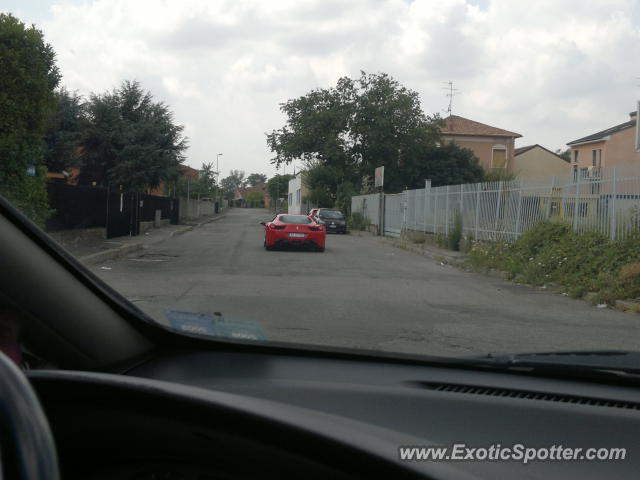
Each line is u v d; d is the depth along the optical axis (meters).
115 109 30.78
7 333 1.81
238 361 2.38
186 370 2.21
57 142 30.33
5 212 1.86
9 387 0.62
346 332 6.80
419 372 2.42
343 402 2.08
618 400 2.20
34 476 0.59
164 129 31.02
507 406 2.11
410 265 16.42
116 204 21.80
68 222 17.05
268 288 10.47
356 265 15.61
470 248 19.17
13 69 10.95
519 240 15.72
